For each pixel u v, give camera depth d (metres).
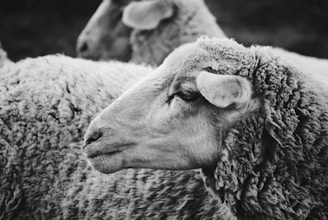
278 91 5.01
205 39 5.26
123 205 5.80
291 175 4.97
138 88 5.20
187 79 5.04
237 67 5.02
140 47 9.68
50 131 6.03
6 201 5.95
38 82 6.21
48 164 6.00
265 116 4.97
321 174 4.98
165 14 9.35
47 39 19.19
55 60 6.48
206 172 5.17
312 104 5.05
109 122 5.14
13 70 6.35
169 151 5.07
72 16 20.31
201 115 5.02
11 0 20.39
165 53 9.45
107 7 10.47
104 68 6.51
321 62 9.24
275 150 4.96
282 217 4.95
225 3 19.92
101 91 6.21
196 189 5.62
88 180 5.93
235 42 5.24
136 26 9.41
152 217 5.70
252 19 19.47
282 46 18.22
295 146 4.96
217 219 5.43
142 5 9.51
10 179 5.96
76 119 6.07
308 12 19.53
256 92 5.01
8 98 6.09
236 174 4.98
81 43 10.62
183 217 5.60
